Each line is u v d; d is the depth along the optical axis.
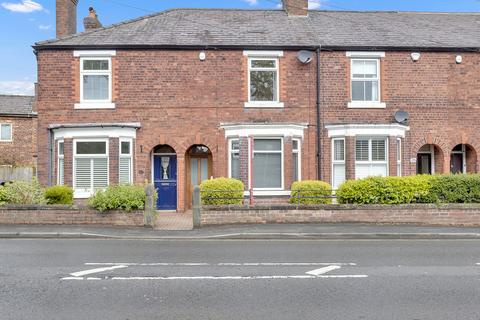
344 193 14.73
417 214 14.24
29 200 14.71
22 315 5.71
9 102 31.45
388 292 6.75
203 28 19.08
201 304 6.16
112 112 17.59
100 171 17.19
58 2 20.02
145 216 13.91
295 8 20.58
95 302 6.25
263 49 17.91
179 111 17.70
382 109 18.14
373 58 18.30
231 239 12.35
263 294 6.63
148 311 5.87
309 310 5.89
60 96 17.56
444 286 7.09
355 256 9.65
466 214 14.27
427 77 18.33
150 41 17.81
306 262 8.95
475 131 18.42
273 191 17.02
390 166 17.34
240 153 16.97
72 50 17.61
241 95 17.83
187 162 18.33
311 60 18.03
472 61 18.55
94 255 9.77
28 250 10.42
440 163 18.36
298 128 17.41
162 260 9.18
